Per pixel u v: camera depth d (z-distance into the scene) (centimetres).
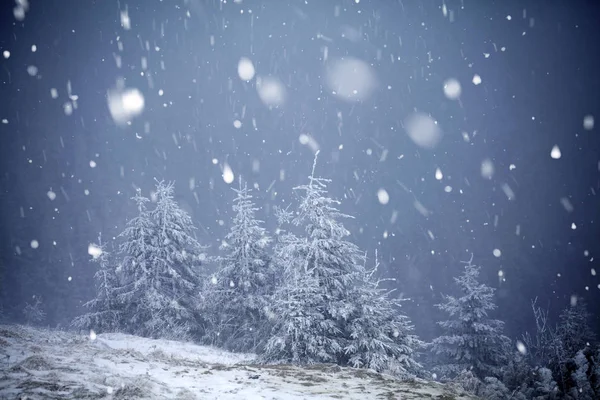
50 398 725
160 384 928
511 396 2014
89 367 994
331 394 1106
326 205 2138
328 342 1817
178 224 3156
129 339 2369
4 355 1042
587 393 2225
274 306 2020
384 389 1215
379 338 1870
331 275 2016
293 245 2059
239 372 1318
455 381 1617
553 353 2642
